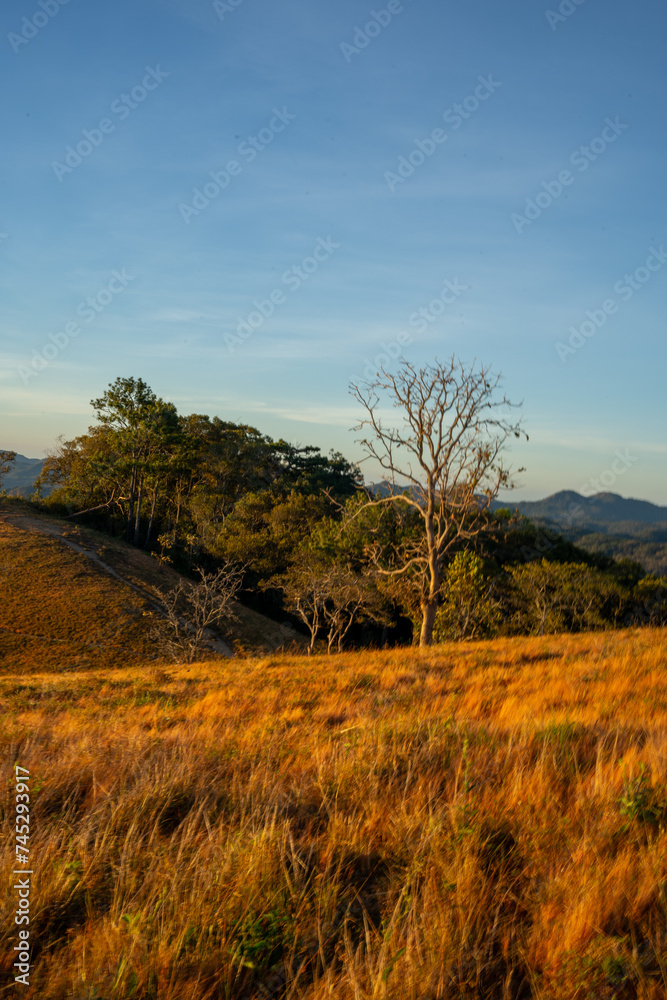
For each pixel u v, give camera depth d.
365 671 13.91
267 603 62.16
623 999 2.22
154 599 51.19
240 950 2.47
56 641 41.44
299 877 3.02
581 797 3.77
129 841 3.41
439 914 2.58
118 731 7.01
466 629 33.69
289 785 4.43
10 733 6.69
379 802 3.94
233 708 9.48
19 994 2.33
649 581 41.72
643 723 5.92
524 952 2.44
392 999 2.14
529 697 8.07
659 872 2.82
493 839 3.35
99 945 2.51
